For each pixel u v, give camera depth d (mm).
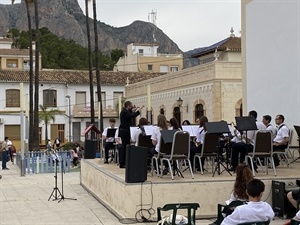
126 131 13734
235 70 26656
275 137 12500
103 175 12914
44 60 71562
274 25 16094
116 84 50656
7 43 62938
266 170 11219
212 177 10992
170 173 11344
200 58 36469
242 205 6375
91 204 13242
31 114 31469
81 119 49438
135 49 70062
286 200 10055
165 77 32875
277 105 15992
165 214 10180
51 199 14383
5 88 47375
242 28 18406
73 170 26375
